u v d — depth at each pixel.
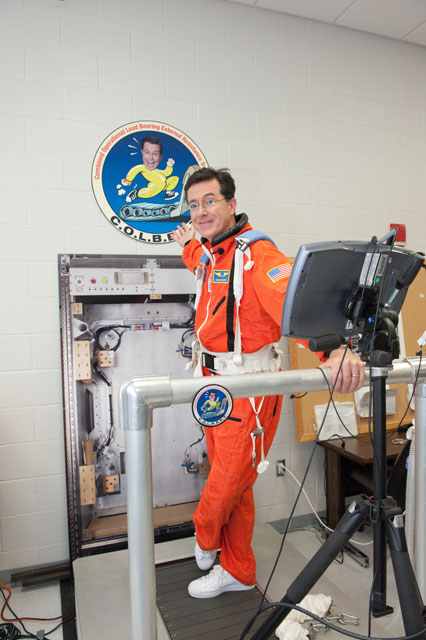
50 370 2.43
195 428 2.62
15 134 2.38
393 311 1.05
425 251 3.31
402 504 2.01
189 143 2.68
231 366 1.73
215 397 0.92
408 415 2.94
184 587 1.91
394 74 3.22
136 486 0.88
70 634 1.93
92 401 2.45
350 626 1.69
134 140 2.57
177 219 2.66
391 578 2.18
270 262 1.58
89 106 2.50
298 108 2.94
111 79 2.54
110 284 2.40
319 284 0.95
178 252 2.66
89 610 1.78
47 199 2.43
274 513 2.84
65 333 2.35
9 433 2.37
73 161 2.47
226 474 1.67
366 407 2.87
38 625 1.99
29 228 2.40
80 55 2.48
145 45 2.60
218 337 1.75
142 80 2.59
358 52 3.11
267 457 2.82
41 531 2.41
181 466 2.60
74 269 2.37
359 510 0.95
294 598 0.96
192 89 2.69
